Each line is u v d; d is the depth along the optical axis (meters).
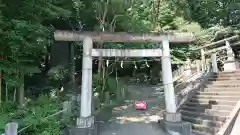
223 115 7.01
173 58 15.42
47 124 6.34
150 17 14.02
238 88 8.12
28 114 6.46
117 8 10.77
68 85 12.57
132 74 18.53
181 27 14.27
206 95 8.75
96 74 13.01
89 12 10.97
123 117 9.23
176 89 11.37
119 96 12.89
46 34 7.70
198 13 17.86
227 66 11.85
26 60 7.14
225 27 15.60
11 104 7.13
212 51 13.03
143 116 9.38
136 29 11.42
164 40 7.95
